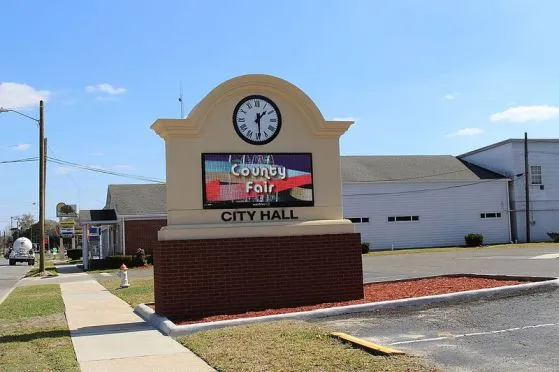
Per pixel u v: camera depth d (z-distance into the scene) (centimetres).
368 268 2438
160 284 1170
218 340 872
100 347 909
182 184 1206
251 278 1208
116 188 4147
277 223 1245
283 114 1284
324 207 1298
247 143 1253
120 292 1873
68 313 1380
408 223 4341
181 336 963
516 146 4622
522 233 4578
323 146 1311
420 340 820
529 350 728
